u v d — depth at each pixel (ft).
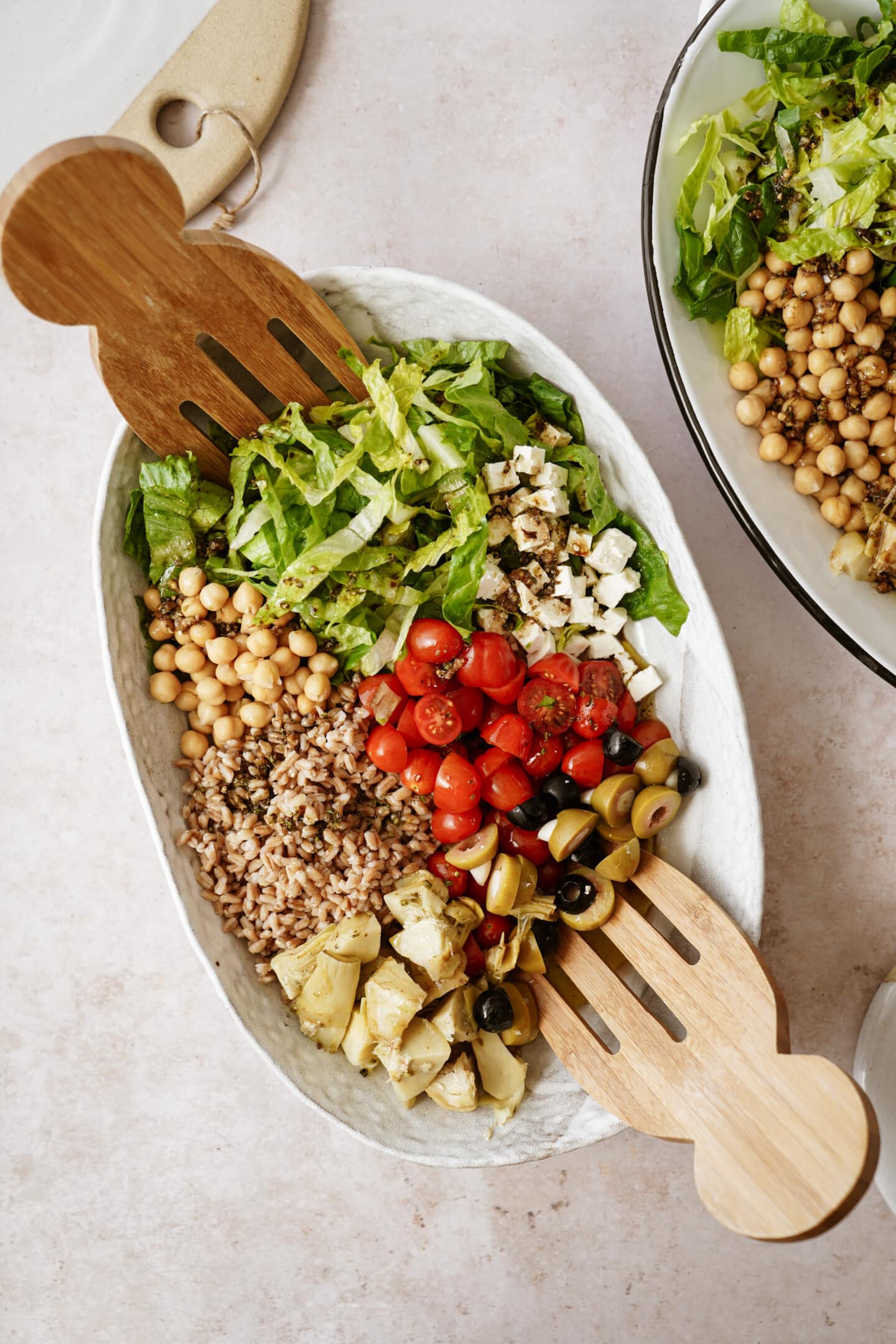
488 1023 2.54
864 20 2.59
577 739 2.63
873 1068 2.76
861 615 2.64
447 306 2.54
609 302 2.77
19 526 2.80
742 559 2.78
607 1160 2.85
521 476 2.58
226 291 2.39
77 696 2.81
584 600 2.61
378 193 2.78
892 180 2.58
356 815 2.60
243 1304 2.85
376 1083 2.60
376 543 2.58
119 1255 2.86
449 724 2.55
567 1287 2.85
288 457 2.55
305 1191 2.85
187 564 2.55
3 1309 2.86
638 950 2.53
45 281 2.29
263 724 2.58
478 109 2.78
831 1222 2.29
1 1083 2.84
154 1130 2.84
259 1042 2.53
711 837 2.59
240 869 2.58
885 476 2.66
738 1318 2.85
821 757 2.79
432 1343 2.85
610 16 2.77
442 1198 2.85
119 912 2.82
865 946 2.81
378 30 2.77
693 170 2.58
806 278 2.59
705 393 2.63
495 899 2.55
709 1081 2.43
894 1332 2.85
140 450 2.52
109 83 2.75
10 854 2.82
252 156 2.73
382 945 2.64
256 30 2.72
